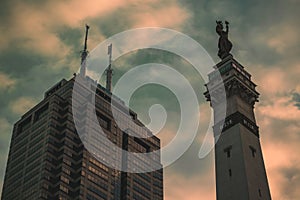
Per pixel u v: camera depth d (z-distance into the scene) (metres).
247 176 132.62
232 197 132.25
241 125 144.25
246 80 157.62
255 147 143.50
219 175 139.12
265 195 133.88
